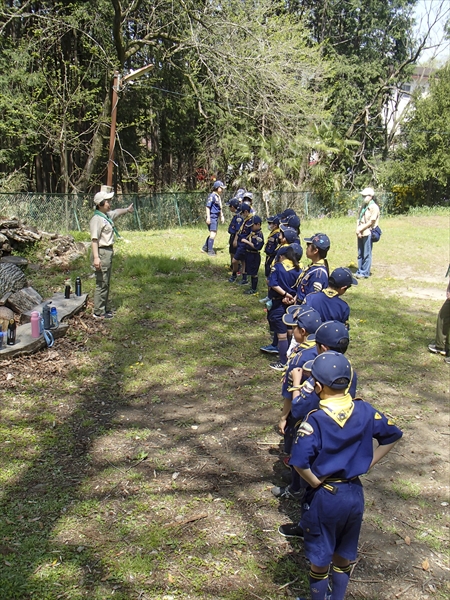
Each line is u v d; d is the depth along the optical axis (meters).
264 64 20.70
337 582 3.17
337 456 2.95
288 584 3.50
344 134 33.56
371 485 4.71
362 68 34.59
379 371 7.14
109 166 14.07
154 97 24.52
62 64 22.45
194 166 27.80
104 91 23.08
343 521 2.99
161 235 16.80
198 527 3.95
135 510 4.07
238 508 4.20
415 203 33.28
